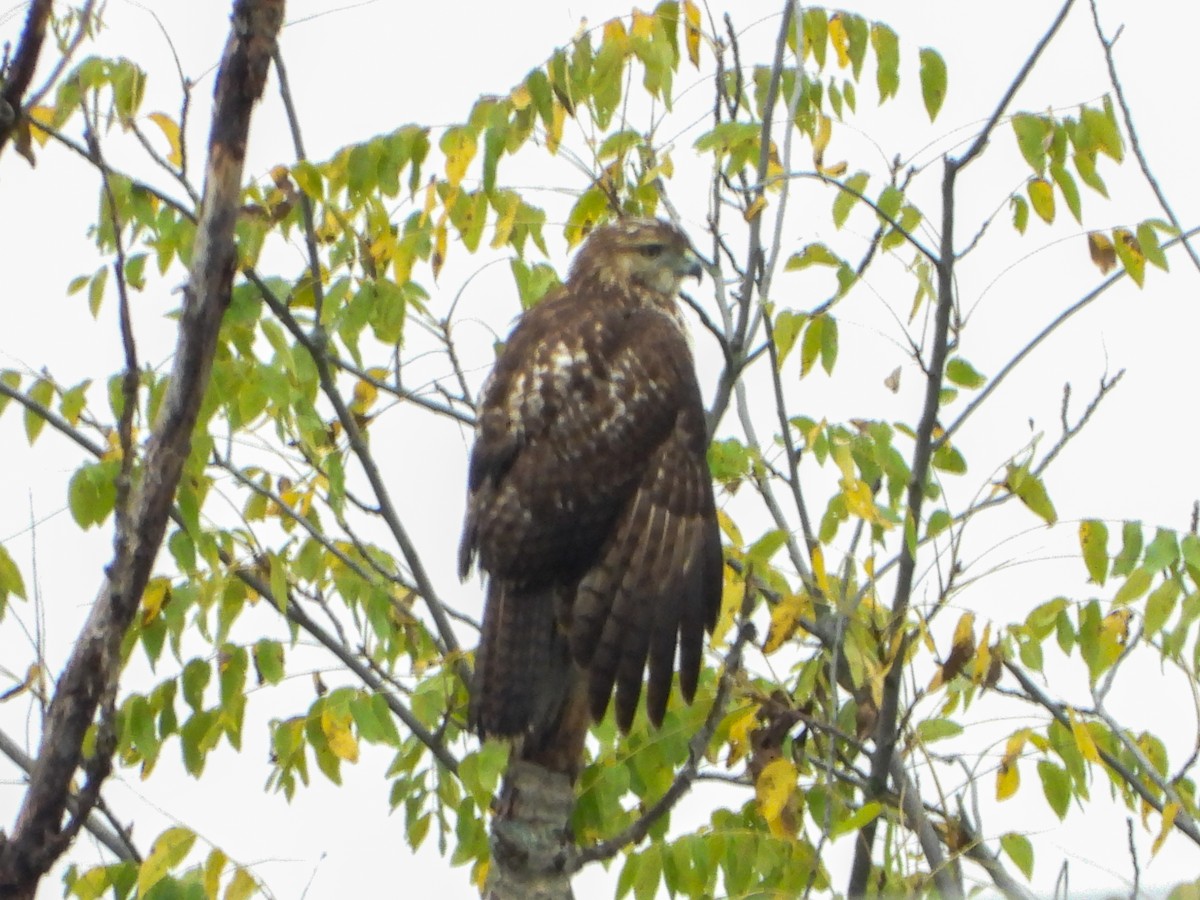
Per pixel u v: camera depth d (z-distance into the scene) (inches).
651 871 376.8
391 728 385.1
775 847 379.9
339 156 414.9
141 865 334.3
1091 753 350.9
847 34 430.3
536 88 412.8
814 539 401.7
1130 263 401.4
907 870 374.3
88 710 279.4
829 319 398.0
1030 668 386.3
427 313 426.9
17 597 370.3
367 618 429.7
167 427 287.9
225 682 403.9
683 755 403.9
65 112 396.5
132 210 399.5
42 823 276.7
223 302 291.6
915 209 410.3
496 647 420.5
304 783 396.2
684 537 434.3
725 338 421.4
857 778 430.6
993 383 413.1
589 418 440.8
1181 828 378.3
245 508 458.0
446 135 411.2
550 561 429.7
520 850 387.9
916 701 384.5
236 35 293.7
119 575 281.6
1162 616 375.2
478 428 451.2
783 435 410.0
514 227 436.1
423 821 421.1
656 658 417.1
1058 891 331.9
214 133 293.3
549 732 406.6
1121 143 406.3
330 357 434.0
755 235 426.6
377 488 429.1
